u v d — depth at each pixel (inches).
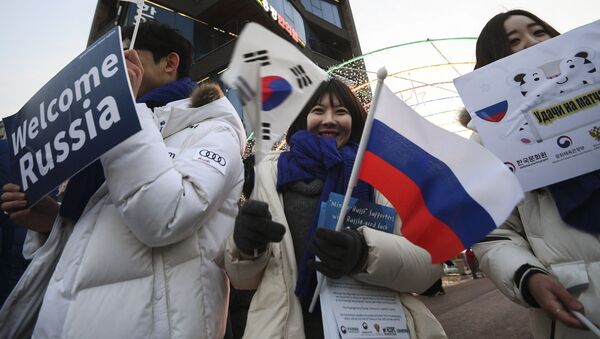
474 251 52.2
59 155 48.3
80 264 44.6
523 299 42.2
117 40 48.1
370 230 43.3
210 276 49.9
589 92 45.8
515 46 59.7
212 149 51.7
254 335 42.5
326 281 43.1
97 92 47.0
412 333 43.7
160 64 70.4
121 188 43.7
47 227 61.0
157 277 45.9
